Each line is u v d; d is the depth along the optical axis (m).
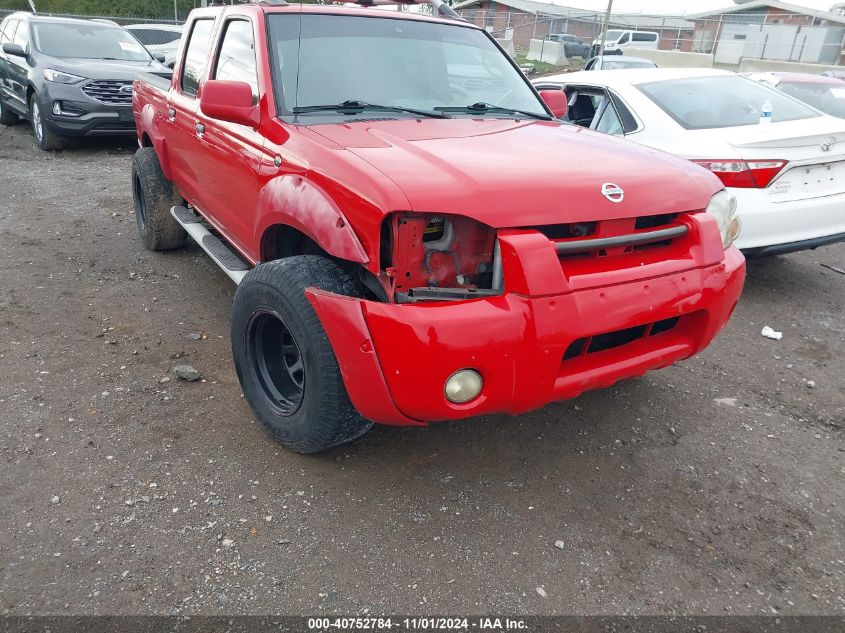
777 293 5.77
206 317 4.61
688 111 5.43
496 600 2.38
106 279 5.22
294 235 3.37
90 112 9.83
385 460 3.12
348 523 2.70
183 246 5.98
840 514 2.92
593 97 6.25
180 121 4.65
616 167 2.89
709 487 3.06
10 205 7.23
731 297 3.03
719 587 2.48
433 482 2.98
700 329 2.97
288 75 3.41
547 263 2.46
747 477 3.15
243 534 2.61
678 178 3.00
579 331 2.50
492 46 4.28
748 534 2.77
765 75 8.49
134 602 2.28
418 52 3.83
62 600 2.28
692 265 2.86
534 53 28.52
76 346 4.08
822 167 5.08
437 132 3.16
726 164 4.89
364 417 2.70
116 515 2.68
